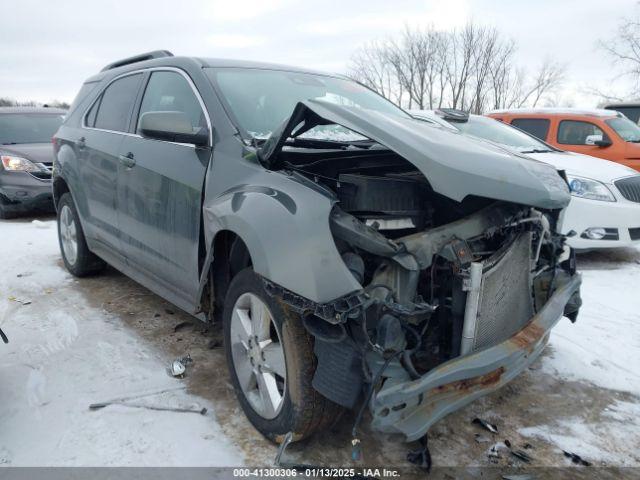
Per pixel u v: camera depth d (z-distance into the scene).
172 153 3.15
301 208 2.21
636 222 5.51
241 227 2.37
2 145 8.43
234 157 2.74
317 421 2.30
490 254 2.44
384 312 2.09
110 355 3.31
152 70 3.76
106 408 2.72
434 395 2.11
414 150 2.23
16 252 5.96
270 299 2.35
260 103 3.18
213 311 2.98
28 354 3.33
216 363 3.22
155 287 3.53
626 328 3.91
